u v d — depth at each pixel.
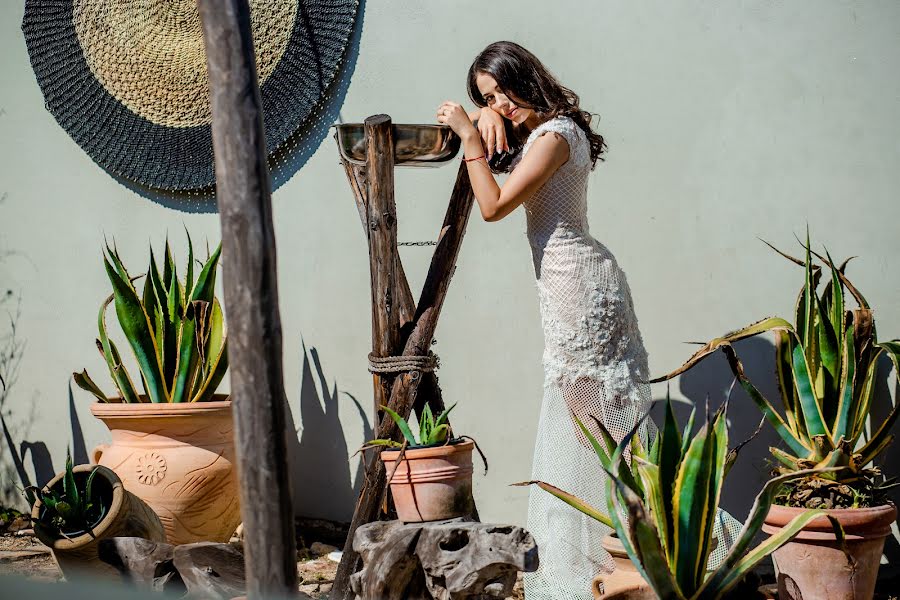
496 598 2.61
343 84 4.16
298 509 4.36
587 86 3.70
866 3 3.31
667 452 2.43
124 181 4.77
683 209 3.56
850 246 3.35
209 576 2.96
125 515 3.36
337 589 3.03
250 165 2.06
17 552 4.32
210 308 4.05
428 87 3.98
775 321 3.06
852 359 2.94
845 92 3.34
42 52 4.96
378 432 3.07
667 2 3.56
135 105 4.70
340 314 4.21
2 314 5.16
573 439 3.16
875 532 2.75
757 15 3.44
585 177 3.15
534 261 3.22
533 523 3.25
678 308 3.58
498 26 3.84
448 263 3.12
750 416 3.47
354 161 3.10
